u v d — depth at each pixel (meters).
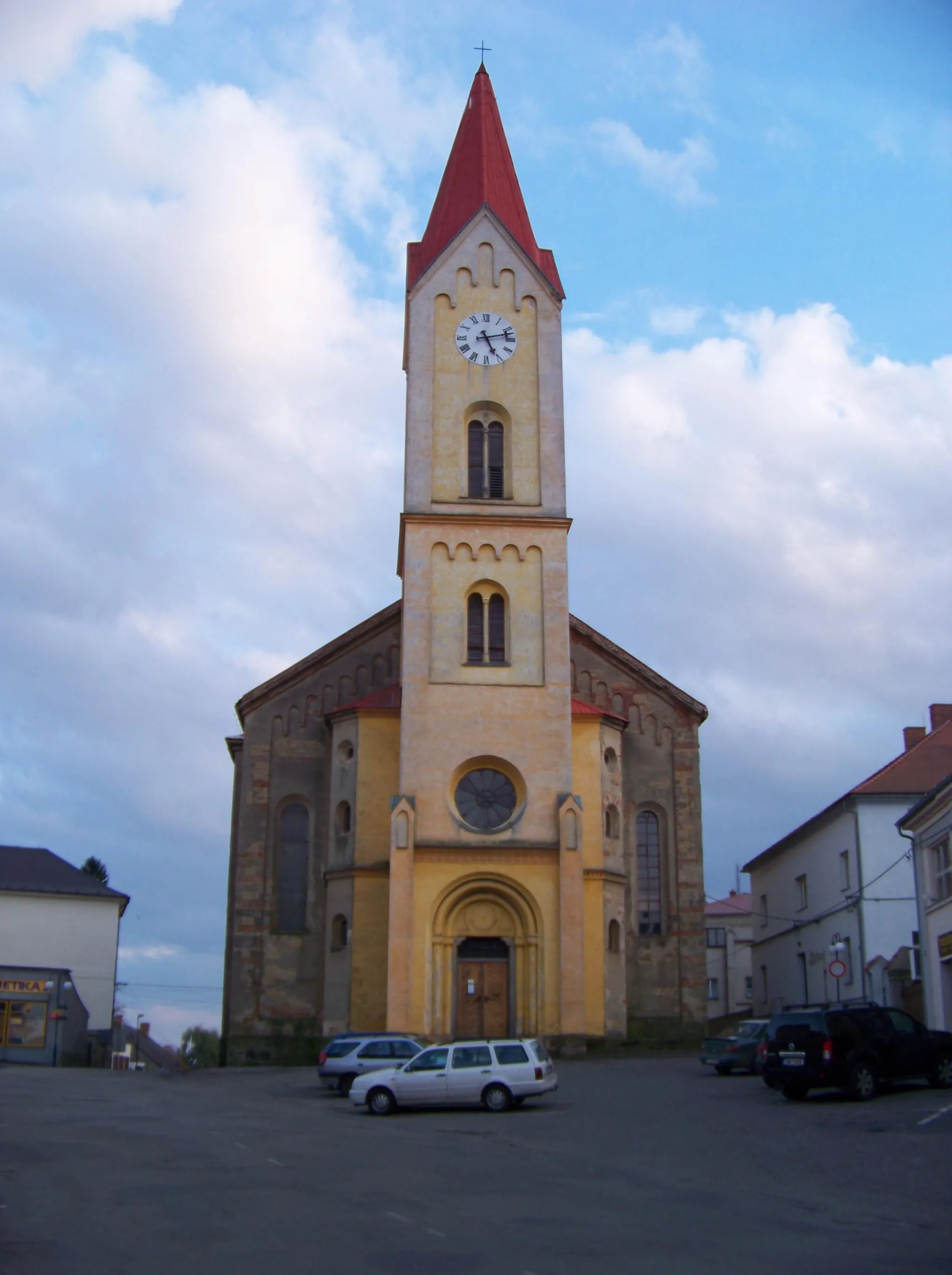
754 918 84.31
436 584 57.66
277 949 59.12
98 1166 23.66
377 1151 26.64
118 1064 76.19
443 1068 35.72
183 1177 22.20
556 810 55.19
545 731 56.12
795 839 72.38
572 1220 18.41
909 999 54.06
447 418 59.72
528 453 59.69
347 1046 43.53
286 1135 29.78
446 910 54.16
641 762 62.38
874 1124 29.08
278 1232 17.20
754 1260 15.55
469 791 55.78
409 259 64.62
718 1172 23.55
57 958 79.06
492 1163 24.84
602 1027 54.25
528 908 54.19
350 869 56.59
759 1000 82.19
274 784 61.31
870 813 61.06
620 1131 30.59
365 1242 16.52
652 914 60.56
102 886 82.88
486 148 65.00
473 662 56.88
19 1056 72.69
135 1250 15.95
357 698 62.66
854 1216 18.80
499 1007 53.88
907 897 59.94
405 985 52.34
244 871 59.84
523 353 60.91
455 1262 15.34
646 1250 16.19
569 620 58.91
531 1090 35.59
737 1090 38.91
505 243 62.06
